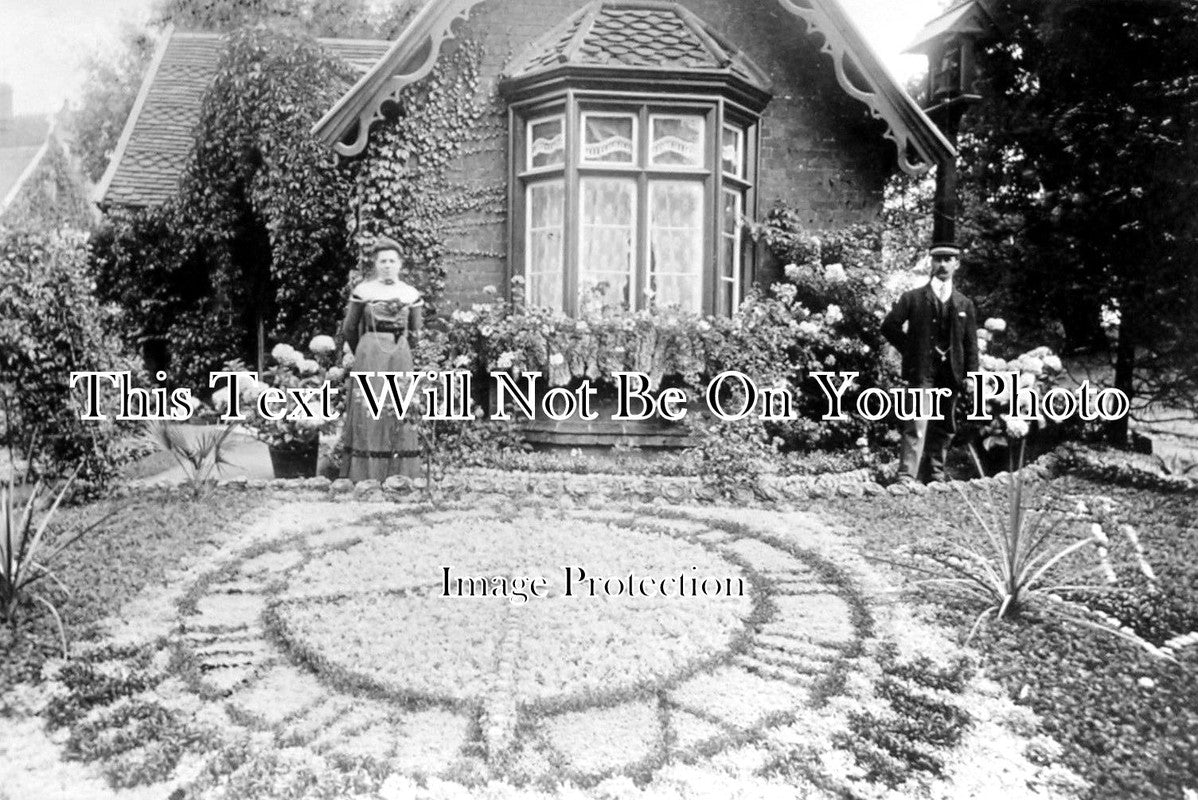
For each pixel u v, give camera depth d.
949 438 7.37
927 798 2.63
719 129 8.27
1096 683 3.37
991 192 11.02
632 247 8.30
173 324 13.30
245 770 2.68
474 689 3.20
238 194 12.97
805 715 3.11
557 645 3.64
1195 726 3.04
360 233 8.66
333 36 22.75
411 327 7.06
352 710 3.11
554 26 8.78
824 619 4.08
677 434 7.80
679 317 7.71
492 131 8.70
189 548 5.04
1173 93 9.70
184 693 3.23
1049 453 7.96
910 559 4.99
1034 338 10.45
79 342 6.23
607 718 3.06
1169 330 9.79
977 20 8.29
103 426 6.30
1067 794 2.67
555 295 8.50
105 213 13.45
